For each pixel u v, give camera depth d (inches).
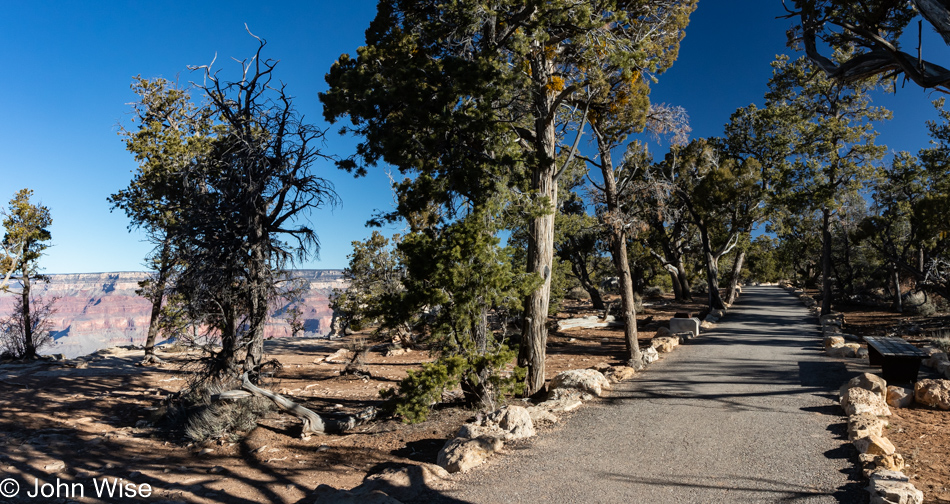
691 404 378.6
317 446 385.7
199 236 512.7
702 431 313.0
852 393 335.9
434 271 418.0
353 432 419.8
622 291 683.4
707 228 1359.5
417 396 376.2
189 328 564.1
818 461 253.3
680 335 761.6
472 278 417.7
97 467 368.8
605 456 279.9
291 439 418.0
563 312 1391.5
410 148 426.6
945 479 221.5
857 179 1104.2
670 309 1471.5
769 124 1248.8
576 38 443.8
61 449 422.9
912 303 1139.9
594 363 682.8
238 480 316.5
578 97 586.9
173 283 551.2
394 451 346.9
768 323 983.6
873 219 1139.9
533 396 480.4
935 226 921.5
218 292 506.0
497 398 417.4
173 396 582.6
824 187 1094.4
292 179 511.5
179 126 890.7
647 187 763.4
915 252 1283.2
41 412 572.1
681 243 1726.1
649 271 2089.1
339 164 446.3
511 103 488.1
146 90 900.0
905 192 1108.5
